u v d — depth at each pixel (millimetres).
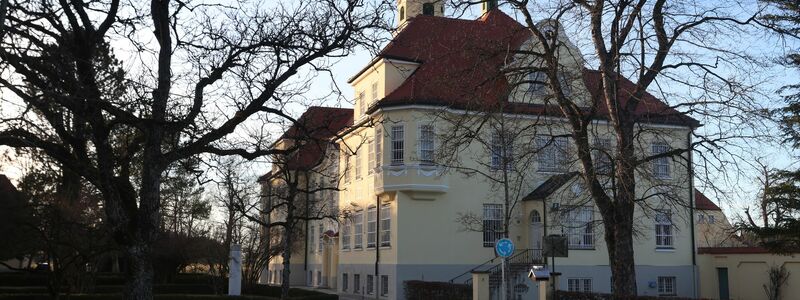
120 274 43250
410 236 33312
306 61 13875
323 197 41531
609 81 19766
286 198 25047
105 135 12250
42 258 27016
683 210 35969
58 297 21172
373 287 35312
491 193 34531
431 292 29891
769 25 19453
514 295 32062
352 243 39062
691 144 19734
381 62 36000
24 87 10484
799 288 30953
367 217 36844
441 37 23234
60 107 11703
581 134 20578
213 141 13820
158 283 37031
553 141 22266
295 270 51156
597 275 34844
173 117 12648
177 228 42750
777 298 31875
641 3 19141
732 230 28875
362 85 39406
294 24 13914
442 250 33594
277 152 14203
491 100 20984
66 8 12406
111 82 13258
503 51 21109
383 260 34656
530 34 22875
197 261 38469
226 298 26453
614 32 19391
